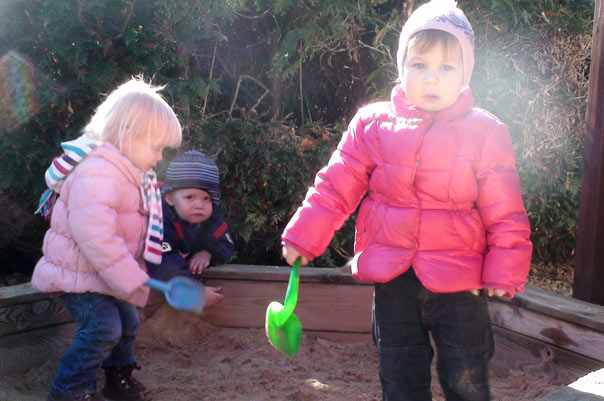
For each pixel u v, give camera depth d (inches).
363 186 88.5
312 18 189.8
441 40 81.0
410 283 83.3
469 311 80.7
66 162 96.0
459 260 80.1
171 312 137.6
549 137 176.4
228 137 162.9
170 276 127.8
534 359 114.0
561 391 66.0
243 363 125.6
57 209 99.0
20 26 134.2
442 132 81.5
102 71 140.2
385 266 81.7
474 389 80.0
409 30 84.2
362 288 134.6
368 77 191.5
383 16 194.7
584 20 200.7
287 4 183.8
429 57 81.7
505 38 187.3
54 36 137.1
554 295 117.6
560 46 185.9
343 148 88.8
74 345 97.8
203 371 121.6
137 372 119.7
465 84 86.4
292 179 161.5
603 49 116.3
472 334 80.4
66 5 134.0
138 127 98.5
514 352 118.0
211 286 138.5
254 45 208.7
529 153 172.6
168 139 102.6
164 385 112.8
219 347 133.0
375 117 87.4
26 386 109.4
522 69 185.8
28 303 113.4
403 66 86.4
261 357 128.6
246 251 179.3
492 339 82.8
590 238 117.2
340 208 87.0
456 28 81.6
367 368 125.8
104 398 108.7
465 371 80.0
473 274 80.0
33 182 142.9
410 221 81.0
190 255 137.7
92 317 97.5
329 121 220.2
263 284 137.3
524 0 196.5
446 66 82.0
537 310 112.5
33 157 139.9
